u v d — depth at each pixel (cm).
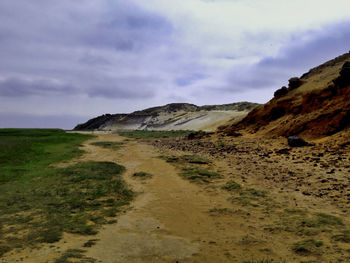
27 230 747
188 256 605
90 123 15962
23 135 4922
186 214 934
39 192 1176
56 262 532
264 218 873
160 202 1087
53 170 1705
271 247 655
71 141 3972
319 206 967
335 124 2548
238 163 1894
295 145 2423
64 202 1036
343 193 1089
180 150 2795
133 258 587
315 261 569
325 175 1412
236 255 612
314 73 5034
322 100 3058
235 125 4509
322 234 711
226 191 1225
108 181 1415
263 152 2319
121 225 820
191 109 15738
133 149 3078
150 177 1563
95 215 908
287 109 3631
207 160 2034
